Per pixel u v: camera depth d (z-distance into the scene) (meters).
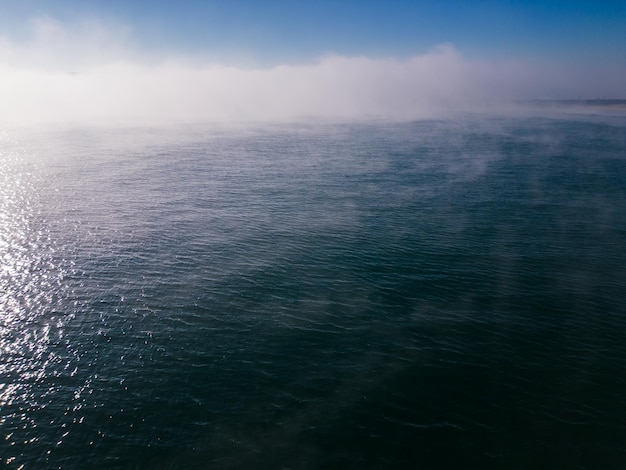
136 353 27.14
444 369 25.67
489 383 24.48
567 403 22.91
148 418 21.95
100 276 37.47
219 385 24.31
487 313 31.77
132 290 35.06
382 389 24.00
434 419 21.89
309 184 69.75
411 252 42.66
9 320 30.67
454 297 34.09
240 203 58.81
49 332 29.34
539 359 26.59
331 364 26.16
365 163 88.31
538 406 22.75
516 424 21.55
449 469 19.05
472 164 87.19
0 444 20.33
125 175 75.69
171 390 23.92
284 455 19.75
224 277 37.28
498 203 59.25
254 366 25.92
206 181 71.62
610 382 24.50
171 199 60.56
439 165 86.00
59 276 37.41
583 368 25.72
